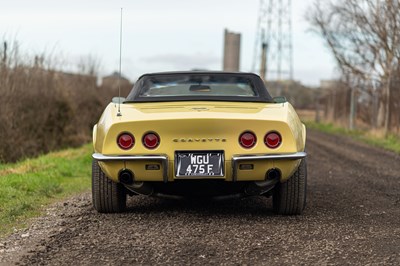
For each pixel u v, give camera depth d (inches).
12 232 281.0
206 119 279.6
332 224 298.7
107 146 285.1
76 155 701.3
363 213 331.3
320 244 257.1
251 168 284.0
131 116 289.0
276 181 296.0
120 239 265.3
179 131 281.7
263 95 330.0
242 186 302.8
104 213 325.4
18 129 702.5
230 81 338.0
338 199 383.2
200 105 307.4
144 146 283.6
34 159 645.3
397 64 1095.6
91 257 236.1
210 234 274.4
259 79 338.0
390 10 1075.9
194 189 301.9
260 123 282.0
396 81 1050.1
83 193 416.2
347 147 884.0
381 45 1145.4
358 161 662.5
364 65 1355.8
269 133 283.9
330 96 1771.7
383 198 389.7
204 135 282.0
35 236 272.2
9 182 421.1
